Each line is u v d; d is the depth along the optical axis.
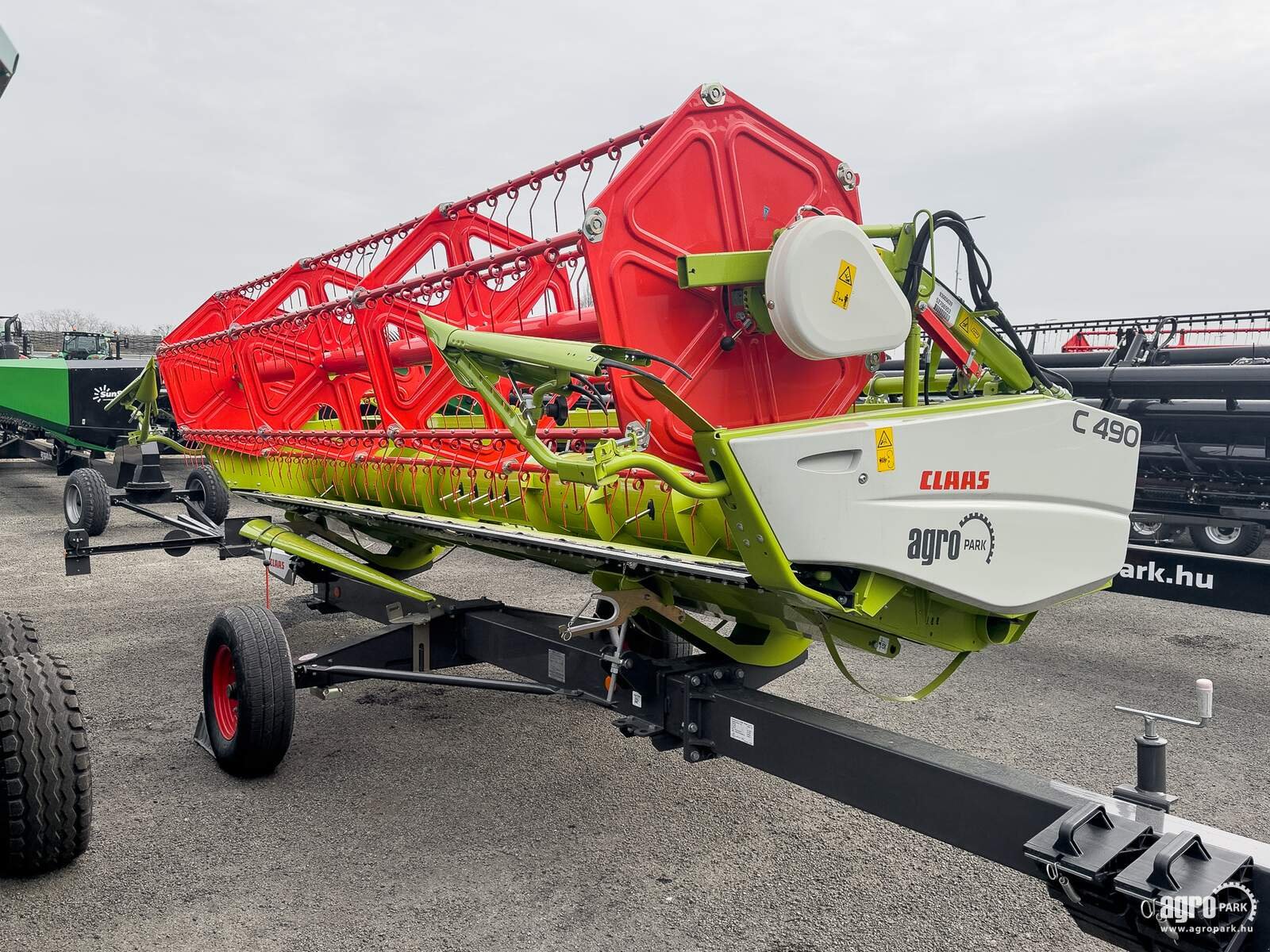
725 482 2.51
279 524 5.69
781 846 3.50
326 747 4.46
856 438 2.59
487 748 4.45
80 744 3.23
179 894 3.13
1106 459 3.23
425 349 4.90
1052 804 2.08
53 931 2.90
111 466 9.97
